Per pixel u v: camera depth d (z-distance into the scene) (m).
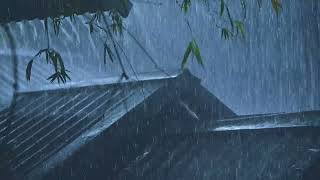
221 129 8.48
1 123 9.01
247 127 8.32
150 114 8.55
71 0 5.81
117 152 8.05
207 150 8.17
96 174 7.73
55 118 8.84
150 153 8.40
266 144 7.86
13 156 7.79
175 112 8.95
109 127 7.86
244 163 7.51
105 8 5.96
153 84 8.87
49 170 7.28
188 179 7.46
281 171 7.05
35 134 8.39
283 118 8.29
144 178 7.77
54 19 5.84
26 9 6.02
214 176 7.38
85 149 7.58
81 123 8.34
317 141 7.61
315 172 6.88
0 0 6.03
